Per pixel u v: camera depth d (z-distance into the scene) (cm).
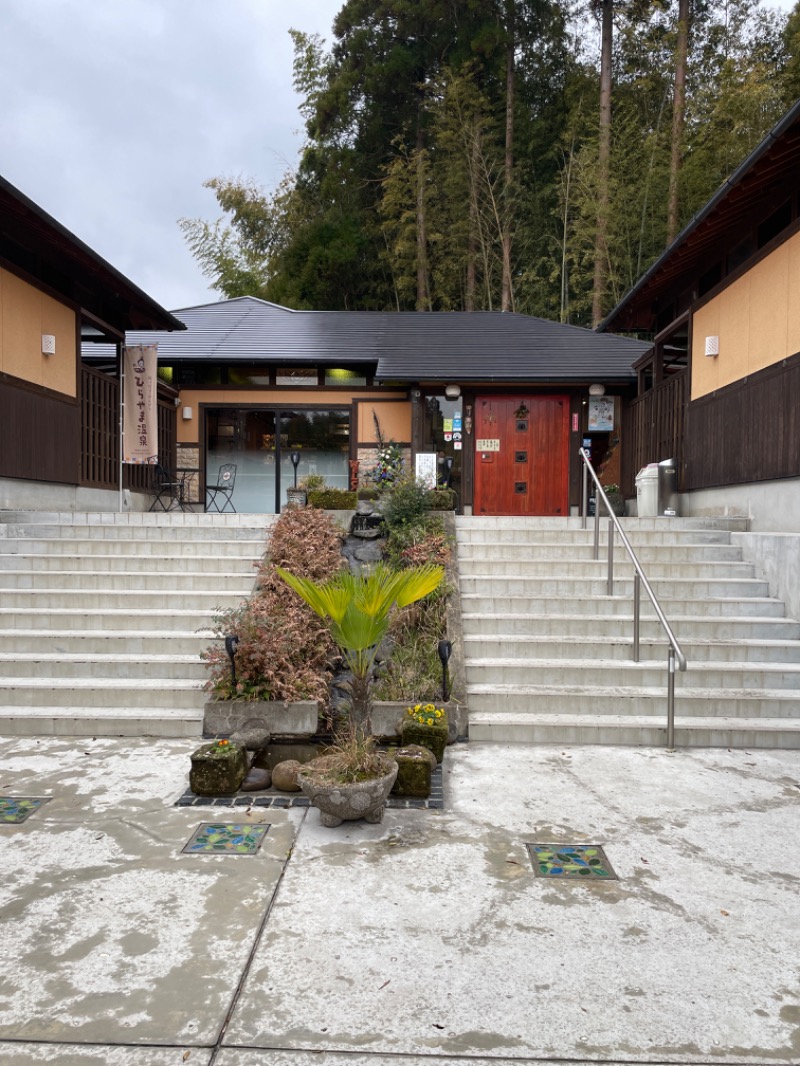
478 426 1255
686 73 1898
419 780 396
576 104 2048
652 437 1088
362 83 2312
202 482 1308
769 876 314
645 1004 229
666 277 943
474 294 2045
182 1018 221
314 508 804
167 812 376
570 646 599
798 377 658
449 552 728
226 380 1319
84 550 746
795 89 1462
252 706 494
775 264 704
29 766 439
